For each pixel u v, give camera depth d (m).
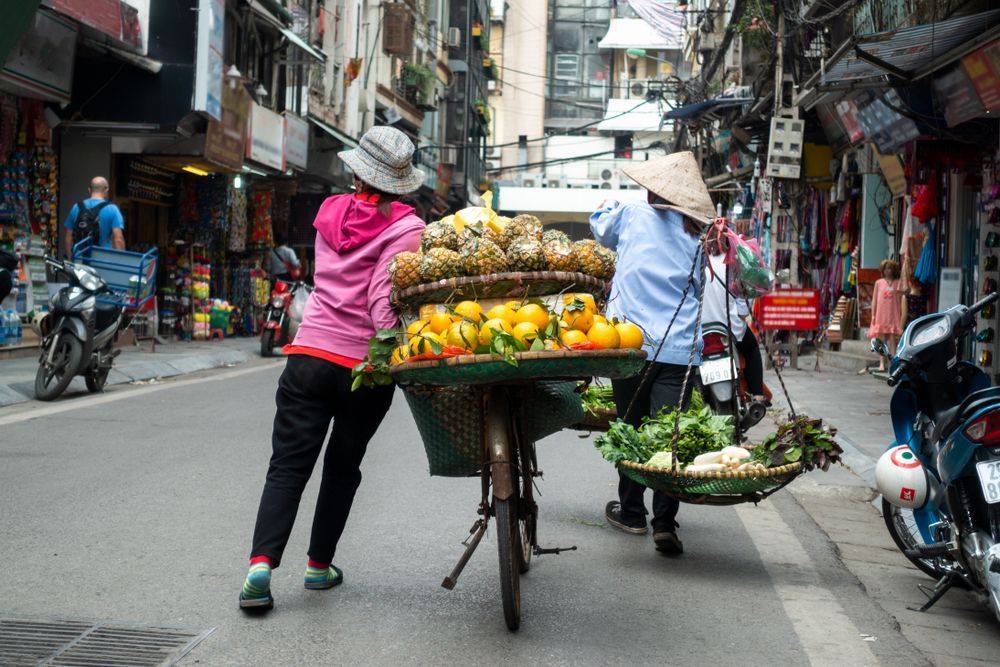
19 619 3.93
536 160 76.44
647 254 5.42
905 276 15.88
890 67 11.78
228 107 18.95
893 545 5.86
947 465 4.36
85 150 17.75
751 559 5.33
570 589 4.64
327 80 29.62
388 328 4.09
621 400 5.60
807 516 6.52
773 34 17.75
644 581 4.82
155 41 17.19
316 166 27.78
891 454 4.81
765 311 16.95
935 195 14.94
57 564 4.67
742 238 5.26
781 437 4.96
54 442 7.86
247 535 5.27
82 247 11.49
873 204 19.12
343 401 4.27
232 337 22.69
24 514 5.59
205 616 4.05
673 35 51.16
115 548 4.96
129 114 17.22
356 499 6.26
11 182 14.53
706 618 4.29
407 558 5.00
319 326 4.23
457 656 3.71
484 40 55.03
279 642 3.79
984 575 4.21
